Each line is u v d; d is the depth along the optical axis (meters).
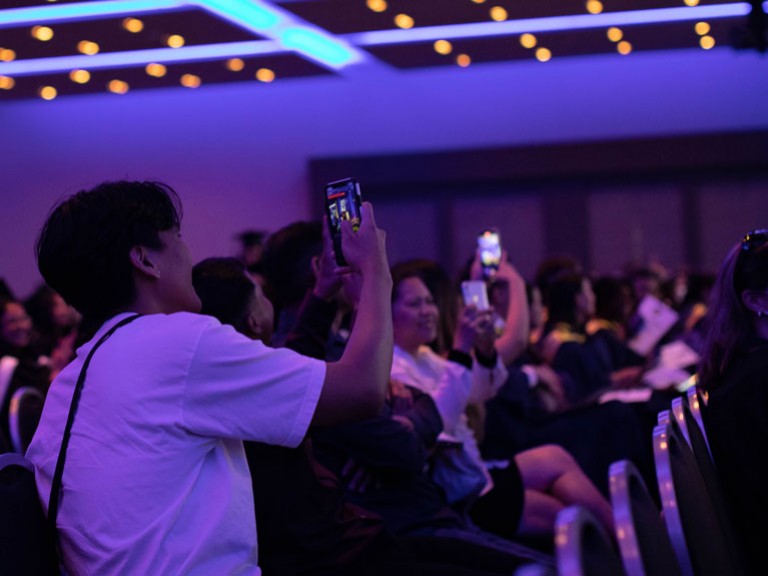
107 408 1.70
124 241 1.81
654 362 5.77
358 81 12.55
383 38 8.66
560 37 8.52
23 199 12.42
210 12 7.79
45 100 12.48
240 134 12.58
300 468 2.16
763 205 12.09
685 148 12.00
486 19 7.94
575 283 5.75
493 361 3.33
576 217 12.34
